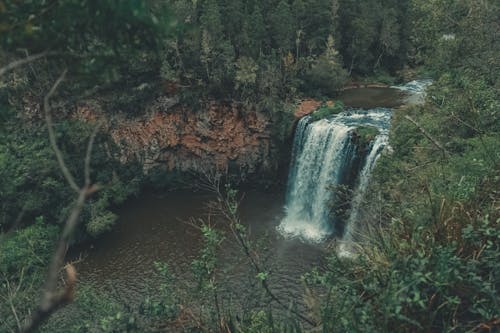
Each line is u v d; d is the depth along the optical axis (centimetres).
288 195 3850
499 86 2027
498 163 916
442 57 2416
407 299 530
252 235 3331
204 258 876
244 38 4219
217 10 4016
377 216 1026
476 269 570
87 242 3319
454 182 932
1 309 953
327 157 3459
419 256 587
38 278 1361
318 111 3819
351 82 5047
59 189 3525
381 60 5503
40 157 3556
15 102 3372
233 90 4009
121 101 3934
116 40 419
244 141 4094
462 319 590
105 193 3703
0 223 3341
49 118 310
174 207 3847
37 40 409
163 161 4225
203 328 780
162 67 3909
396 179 1667
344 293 636
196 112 4081
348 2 5066
